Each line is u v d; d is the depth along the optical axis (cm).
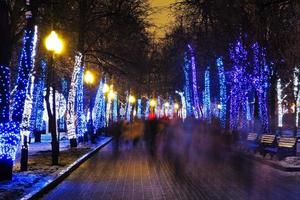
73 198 1379
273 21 2733
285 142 2333
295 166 2056
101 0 3744
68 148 3447
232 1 2838
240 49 3469
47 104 2239
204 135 4975
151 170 2097
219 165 2306
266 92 3216
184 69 6725
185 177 1836
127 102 8338
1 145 1576
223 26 3359
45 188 1484
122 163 2456
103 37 3919
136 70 4250
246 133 3728
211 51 3888
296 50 3131
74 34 3788
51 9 2631
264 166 2245
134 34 3928
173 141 4778
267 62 3178
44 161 2358
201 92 6806
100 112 5647
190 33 3956
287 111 7588
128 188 1561
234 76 3738
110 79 5722
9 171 1595
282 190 1487
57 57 3466
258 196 1372
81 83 4009
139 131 5531
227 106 4150
